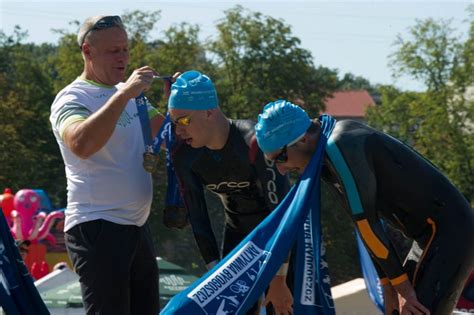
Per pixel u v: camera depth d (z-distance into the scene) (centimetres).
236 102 5019
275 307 550
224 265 480
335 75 5325
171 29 5097
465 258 489
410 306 478
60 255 2733
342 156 476
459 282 491
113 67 542
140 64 4938
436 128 4944
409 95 5219
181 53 5050
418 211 496
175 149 555
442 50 4925
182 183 562
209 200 3562
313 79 5266
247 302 473
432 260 488
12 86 5203
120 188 530
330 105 10800
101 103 538
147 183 546
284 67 5100
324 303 479
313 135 489
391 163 485
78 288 1098
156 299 561
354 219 478
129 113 549
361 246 574
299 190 480
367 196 475
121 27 545
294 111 487
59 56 5300
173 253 4262
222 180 555
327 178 506
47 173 4847
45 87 5359
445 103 4934
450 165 4900
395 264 479
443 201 494
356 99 11038
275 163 503
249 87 5097
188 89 523
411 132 5250
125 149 538
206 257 566
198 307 472
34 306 494
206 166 552
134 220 537
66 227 540
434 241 492
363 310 941
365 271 573
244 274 477
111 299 524
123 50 545
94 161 528
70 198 537
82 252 527
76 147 501
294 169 508
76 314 1065
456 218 492
